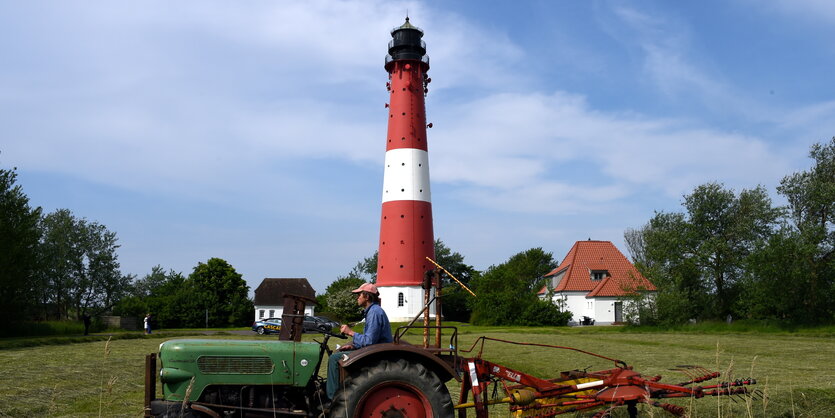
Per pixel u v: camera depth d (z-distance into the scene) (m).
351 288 73.75
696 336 35.31
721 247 45.78
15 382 12.85
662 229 48.31
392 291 51.91
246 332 49.56
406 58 53.47
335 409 6.23
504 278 63.47
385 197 53.53
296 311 7.07
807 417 8.62
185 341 6.74
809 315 39.28
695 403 8.94
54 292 79.38
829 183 41.66
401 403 6.39
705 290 47.31
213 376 6.50
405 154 52.88
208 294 73.31
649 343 28.38
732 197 47.34
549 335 37.44
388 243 52.72
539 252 103.25
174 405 6.47
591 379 7.52
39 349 24.02
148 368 6.81
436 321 7.12
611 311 62.41
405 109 53.34
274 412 6.25
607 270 66.56
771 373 13.98
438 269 7.14
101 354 21.31
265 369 6.62
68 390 11.91
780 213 44.09
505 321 58.34
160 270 117.94
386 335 6.93
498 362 17.48
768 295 39.78
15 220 35.91
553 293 69.06
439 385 6.43
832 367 15.59
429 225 53.31
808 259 39.56
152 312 69.62
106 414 9.35
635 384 7.17
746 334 36.78
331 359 6.83
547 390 7.10
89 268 83.56
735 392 6.95
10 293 34.44
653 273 46.03
